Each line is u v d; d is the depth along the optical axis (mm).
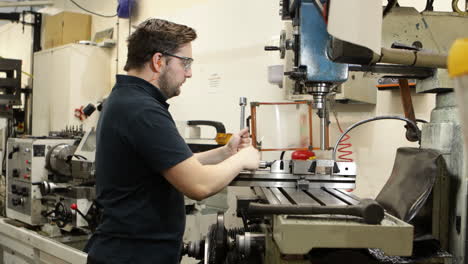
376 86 2014
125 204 1229
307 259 1105
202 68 3031
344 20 971
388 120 2027
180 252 1357
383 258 1135
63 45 3869
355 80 1944
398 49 1241
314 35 1432
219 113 2900
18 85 4199
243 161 1309
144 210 1220
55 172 2342
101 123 1268
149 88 1261
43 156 2393
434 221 1226
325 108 1576
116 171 1216
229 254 1405
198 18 3064
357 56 1213
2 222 2430
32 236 2115
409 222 1186
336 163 1449
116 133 1195
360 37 977
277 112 2102
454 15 1342
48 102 4066
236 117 2779
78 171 2135
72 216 2068
